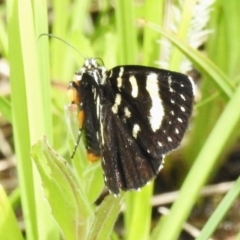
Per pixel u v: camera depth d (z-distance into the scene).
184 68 0.35
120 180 0.26
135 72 0.26
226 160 0.38
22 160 0.28
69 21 0.39
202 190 0.36
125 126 0.26
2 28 0.35
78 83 0.26
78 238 0.26
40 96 0.27
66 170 0.25
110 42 0.36
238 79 0.34
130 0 0.31
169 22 0.35
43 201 0.28
